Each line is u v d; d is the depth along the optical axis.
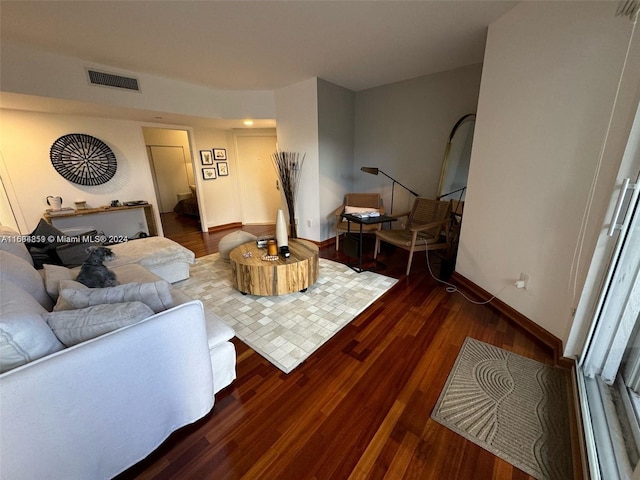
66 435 0.88
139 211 4.34
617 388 1.32
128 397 1.01
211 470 1.10
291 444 1.19
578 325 1.50
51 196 3.55
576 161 1.59
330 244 4.25
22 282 1.38
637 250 1.22
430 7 1.95
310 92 3.60
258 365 1.68
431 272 3.06
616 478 0.93
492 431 1.24
